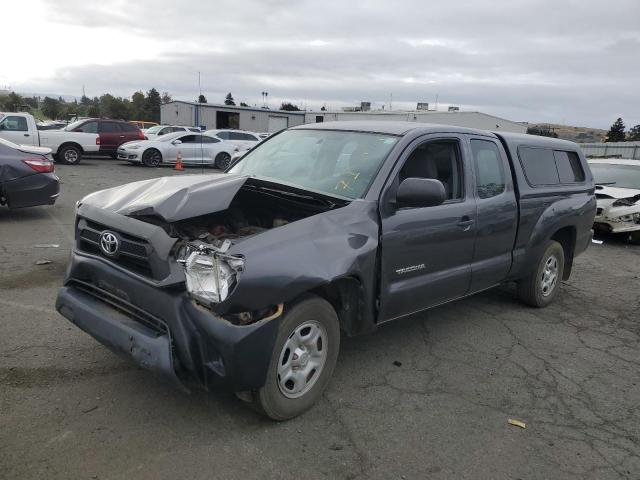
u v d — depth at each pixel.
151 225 3.21
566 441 3.48
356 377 4.12
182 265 3.05
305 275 3.20
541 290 6.03
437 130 4.55
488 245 4.94
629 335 5.54
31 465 2.82
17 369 3.82
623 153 29.89
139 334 3.10
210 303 2.95
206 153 22.72
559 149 6.21
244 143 24.94
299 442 3.22
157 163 21.59
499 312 5.94
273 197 4.13
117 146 22.81
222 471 2.90
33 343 4.26
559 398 4.06
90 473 2.80
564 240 6.44
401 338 4.97
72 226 8.78
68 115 76.44
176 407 3.48
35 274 6.04
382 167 4.01
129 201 3.56
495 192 5.02
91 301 3.50
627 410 3.95
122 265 3.34
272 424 3.39
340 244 3.50
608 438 3.55
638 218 10.41
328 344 3.57
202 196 3.40
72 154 20.84
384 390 3.95
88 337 4.42
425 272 4.28
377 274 3.83
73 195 12.42
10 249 7.07
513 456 3.27
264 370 3.11
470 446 3.33
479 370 4.43
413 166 4.34
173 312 3.01
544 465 3.20
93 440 3.08
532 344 5.08
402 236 3.96
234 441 3.18
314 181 4.23
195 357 3.00
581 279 7.82
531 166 5.63
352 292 3.75
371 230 3.74
